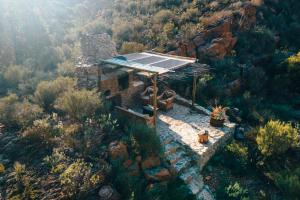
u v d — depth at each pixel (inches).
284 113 636.1
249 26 844.0
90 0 1254.3
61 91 503.8
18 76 588.1
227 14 830.5
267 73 765.3
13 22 826.8
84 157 371.6
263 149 452.1
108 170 352.5
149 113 565.9
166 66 498.0
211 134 513.3
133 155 388.8
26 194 315.6
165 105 598.9
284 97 705.0
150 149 402.0
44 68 672.4
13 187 325.1
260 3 924.6
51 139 393.1
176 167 427.5
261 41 809.5
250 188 425.4
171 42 778.8
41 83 506.3
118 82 560.1
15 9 896.3
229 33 784.9
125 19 983.0
